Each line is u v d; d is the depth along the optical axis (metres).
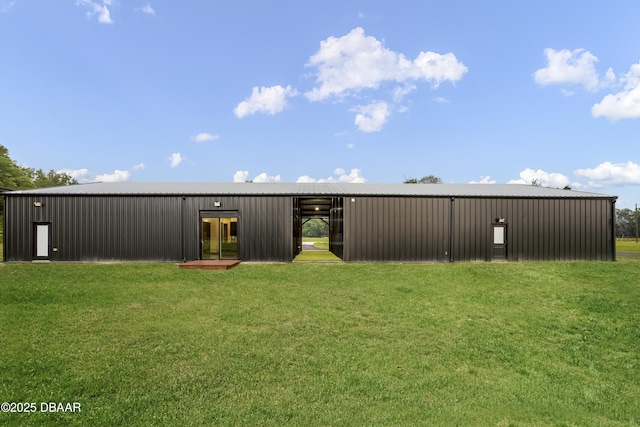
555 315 7.14
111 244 14.21
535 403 3.91
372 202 14.62
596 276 11.07
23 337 5.31
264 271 11.84
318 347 5.24
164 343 5.20
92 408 3.46
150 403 3.59
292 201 14.59
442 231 14.75
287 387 4.01
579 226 15.07
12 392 3.70
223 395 3.79
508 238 14.88
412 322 6.57
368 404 3.72
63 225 14.17
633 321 6.79
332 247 20.89
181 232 14.36
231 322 6.30
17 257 14.11
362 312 7.11
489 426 3.42
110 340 5.25
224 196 14.46
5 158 45.38
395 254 14.59
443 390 4.10
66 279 10.10
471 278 10.81
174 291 8.62
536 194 15.43
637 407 3.94
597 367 4.95
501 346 5.54
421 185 19.47
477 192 15.88
